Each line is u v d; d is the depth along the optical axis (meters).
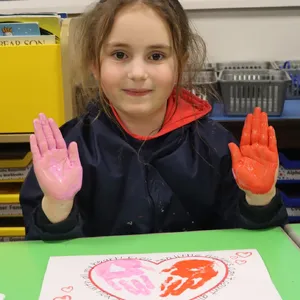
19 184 1.33
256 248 0.67
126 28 0.76
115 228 0.85
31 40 1.14
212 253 0.65
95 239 0.71
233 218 0.85
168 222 0.86
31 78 1.16
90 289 0.56
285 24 1.56
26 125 1.19
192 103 0.91
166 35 0.78
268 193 0.73
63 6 1.54
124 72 0.78
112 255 0.65
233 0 1.52
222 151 0.88
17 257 0.66
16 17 1.17
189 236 0.71
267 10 1.55
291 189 1.41
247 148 0.74
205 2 1.52
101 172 0.84
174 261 0.62
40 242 0.71
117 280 0.58
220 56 1.59
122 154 0.85
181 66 0.87
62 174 0.70
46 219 0.71
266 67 1.55
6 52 1.14
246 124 0.76
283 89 1.24
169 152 0.87
